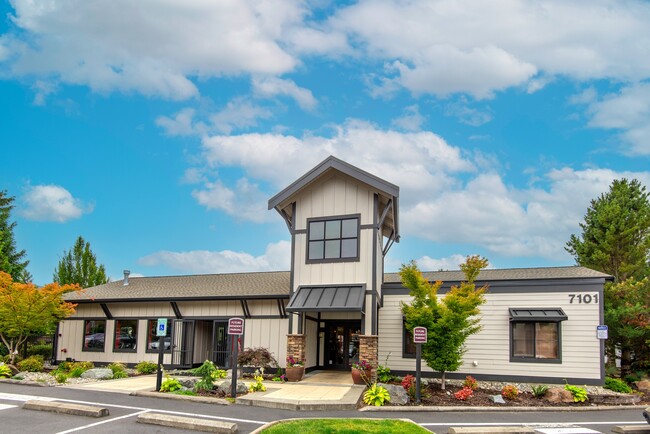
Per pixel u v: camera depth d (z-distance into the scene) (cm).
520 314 1848
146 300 2312
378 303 1984
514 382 1836
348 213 2005
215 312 2256
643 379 2069
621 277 2866
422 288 1681
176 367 2245
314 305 1836
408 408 1416
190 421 1079
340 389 1658
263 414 1277
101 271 4034
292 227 2072
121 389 1608
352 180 2025
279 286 2266
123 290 2539
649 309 2072
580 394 1633
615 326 2125
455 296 1650
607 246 2906
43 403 1241
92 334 2450
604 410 1535
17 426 1073
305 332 2012
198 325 2339
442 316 1650
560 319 1798
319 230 2036
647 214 2916
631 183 3059
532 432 1091
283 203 2084
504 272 2122
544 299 1864
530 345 1855
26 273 3672
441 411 1434
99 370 1973
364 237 1961
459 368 1891
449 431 1101
